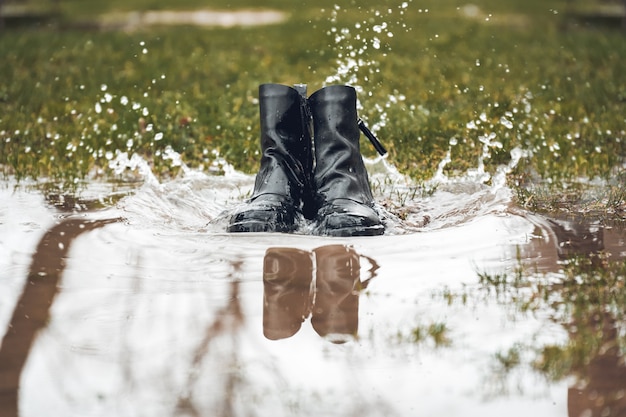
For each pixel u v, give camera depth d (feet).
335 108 18.84
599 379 10.38
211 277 14.34
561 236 17.13
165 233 17.33
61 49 61.77
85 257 15.51
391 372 10.61
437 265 15.07
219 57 57.00
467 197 21.09
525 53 57.93
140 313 12.60
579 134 30.53
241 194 21.97
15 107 36.65
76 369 10.66
